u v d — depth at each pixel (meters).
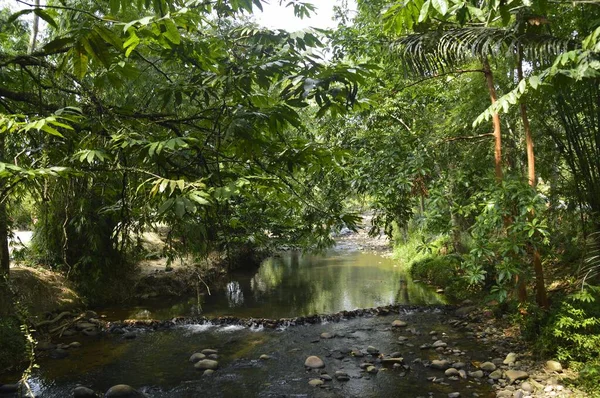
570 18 5.06
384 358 5.46
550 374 4.63
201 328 7.05
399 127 7.68
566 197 6.16
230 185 1.62
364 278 10.93
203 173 2.00
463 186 6.36
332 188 6.50
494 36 4.94
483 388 4.58
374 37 6.87
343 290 9.67
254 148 2.00
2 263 5.78
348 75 1.93
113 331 6.87
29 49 4.25
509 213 4.94
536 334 5.39
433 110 7.91
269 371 5.26
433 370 5.12
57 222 4.19
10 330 5.59
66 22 2.57
